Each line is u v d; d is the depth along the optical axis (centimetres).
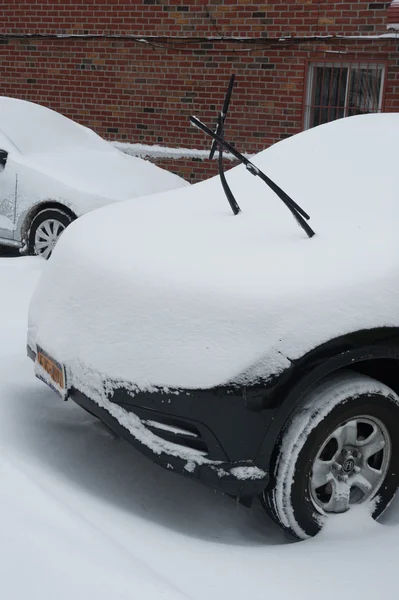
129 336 253
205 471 242
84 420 335
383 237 279
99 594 171
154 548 225
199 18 1015
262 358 238
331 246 273
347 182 329
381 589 223
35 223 650
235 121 1028
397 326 255
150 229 307
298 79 973
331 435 254
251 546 253
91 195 630
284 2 957
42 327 290
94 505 244
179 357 243
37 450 288
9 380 357
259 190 349
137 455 312
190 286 249
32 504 205
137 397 248
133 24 1062
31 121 740
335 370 262
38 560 177
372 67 938
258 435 241
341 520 261
